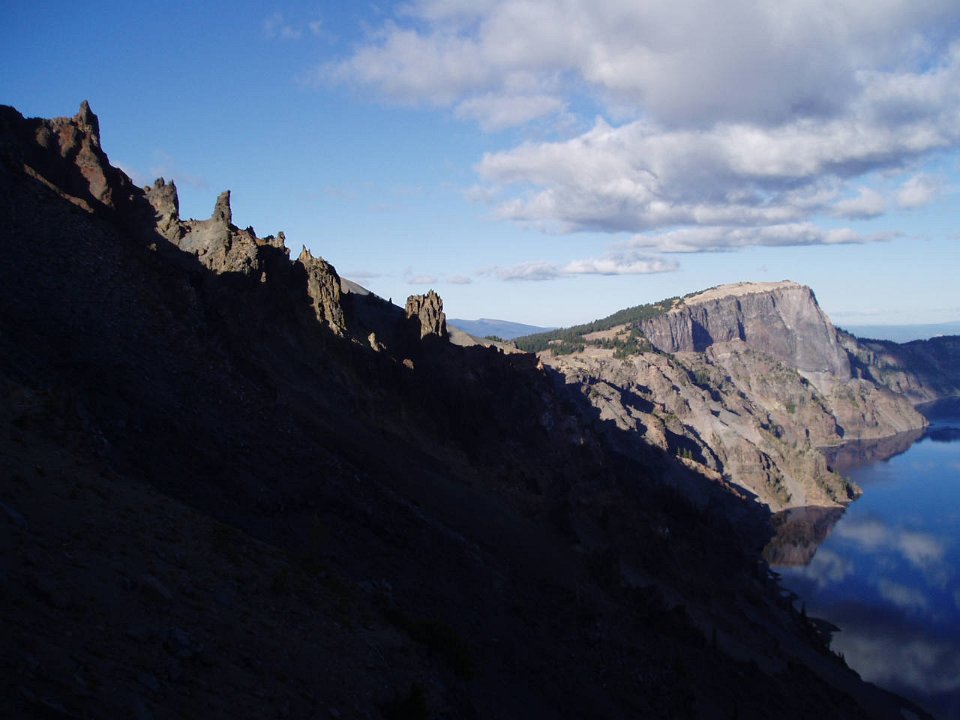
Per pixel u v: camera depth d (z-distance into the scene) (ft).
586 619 175.01
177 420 121.90
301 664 58.59
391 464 208.44
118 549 58.13
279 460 139.33
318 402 216.33
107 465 85.61
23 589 44.16
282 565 81.87
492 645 128.26
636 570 301.63
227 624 57.16
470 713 77.30
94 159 206.39
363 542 132.98
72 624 43.42
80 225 154.20
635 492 435.94
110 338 128.77
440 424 290.35
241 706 46.29
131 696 38.96
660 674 172.45
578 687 134.92
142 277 156.04
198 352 152.87
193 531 74.95
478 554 169.68
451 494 219.41
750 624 316.81
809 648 341.00
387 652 73.67
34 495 59.41
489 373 415.85
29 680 34.88
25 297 121.80
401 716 60.44
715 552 410.72
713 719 172.96
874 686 321.32
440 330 381.40
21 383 91.09
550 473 338.34
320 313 274.57
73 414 89.45
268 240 289.74
